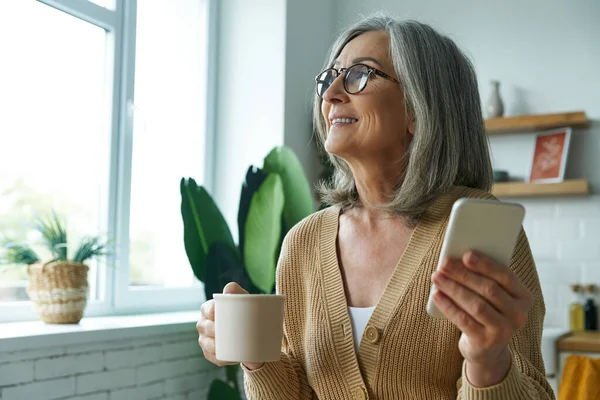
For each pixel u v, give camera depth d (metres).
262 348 0.98
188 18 3.55
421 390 1.09
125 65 3.04
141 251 3.17
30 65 2.62
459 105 1.19
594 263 3.75
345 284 1.21
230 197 3.65
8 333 2.10
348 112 1.20
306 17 3.89
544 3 3.93
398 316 1.10
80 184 2.82
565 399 1.95
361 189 1.24
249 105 3.67
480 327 0.81
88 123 2.88
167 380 2.73
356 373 1.12
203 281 2.87
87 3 2.84
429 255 1.12
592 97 3.79
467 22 4.10
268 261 2.79
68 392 2.26
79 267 2.47
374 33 1.22
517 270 1.07
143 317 2.88
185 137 3.51
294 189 3.04
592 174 3.77
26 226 2.54
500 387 0.86
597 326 3.70
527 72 3.95
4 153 2.50
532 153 3.86
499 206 0.78
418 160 1.15
